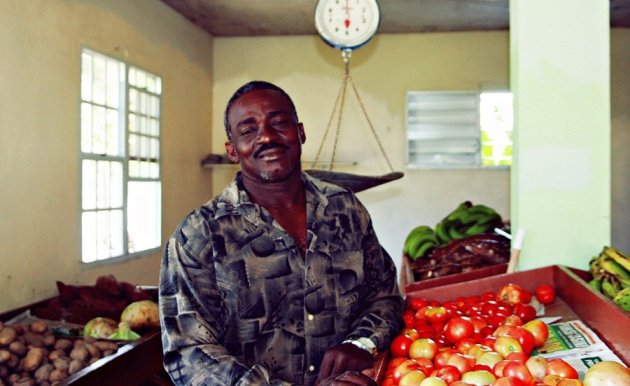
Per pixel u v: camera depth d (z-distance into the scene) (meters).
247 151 1.44
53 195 3.80
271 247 1.43
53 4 3.78
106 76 4.54
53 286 3.80
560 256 2.48
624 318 1.56
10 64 3.40
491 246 3.37
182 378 1.28
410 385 1.40
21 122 3.50
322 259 1.49
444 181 6.41
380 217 6.48
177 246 1.37
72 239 4.01
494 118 6.38
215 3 5.42
